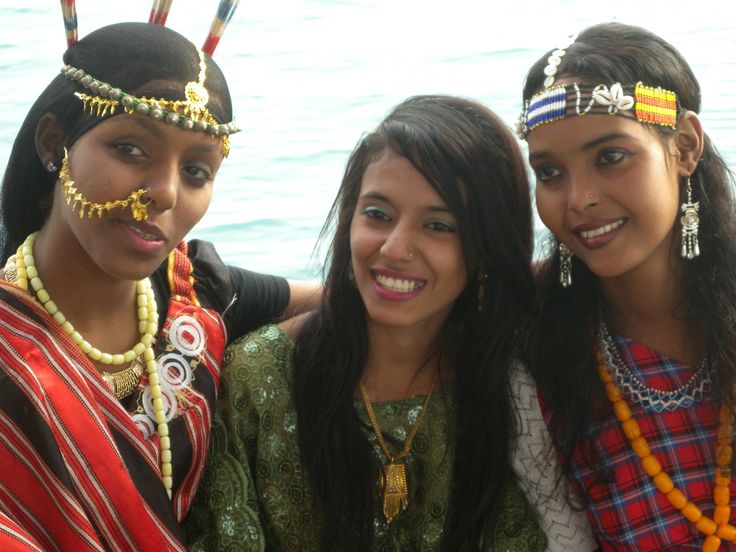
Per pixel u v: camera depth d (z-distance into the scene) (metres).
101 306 2.45
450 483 2.87
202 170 2.38
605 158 2.65
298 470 2.77
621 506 2.88
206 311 2.71
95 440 2.35
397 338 2.78
